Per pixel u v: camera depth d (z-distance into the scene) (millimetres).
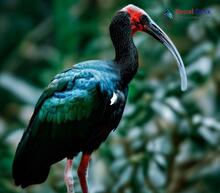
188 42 16281
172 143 14695
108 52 16734
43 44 22500
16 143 15203
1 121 18297
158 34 11281
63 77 10797
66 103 10641
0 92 20797
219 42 15203
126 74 10984
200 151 15031
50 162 10867
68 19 17422
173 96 14383
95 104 10648
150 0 14492
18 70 22078
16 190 14492
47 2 23469
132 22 11234
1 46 23219
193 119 14266
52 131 10695
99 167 14250
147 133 14516
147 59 15844
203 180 15836
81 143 10820
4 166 14688
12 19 23391
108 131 10922
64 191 14250
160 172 14156
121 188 14188
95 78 10664
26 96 17625
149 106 14219
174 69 15609
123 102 10906
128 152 14391
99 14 19484
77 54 17141
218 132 14633
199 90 15383
